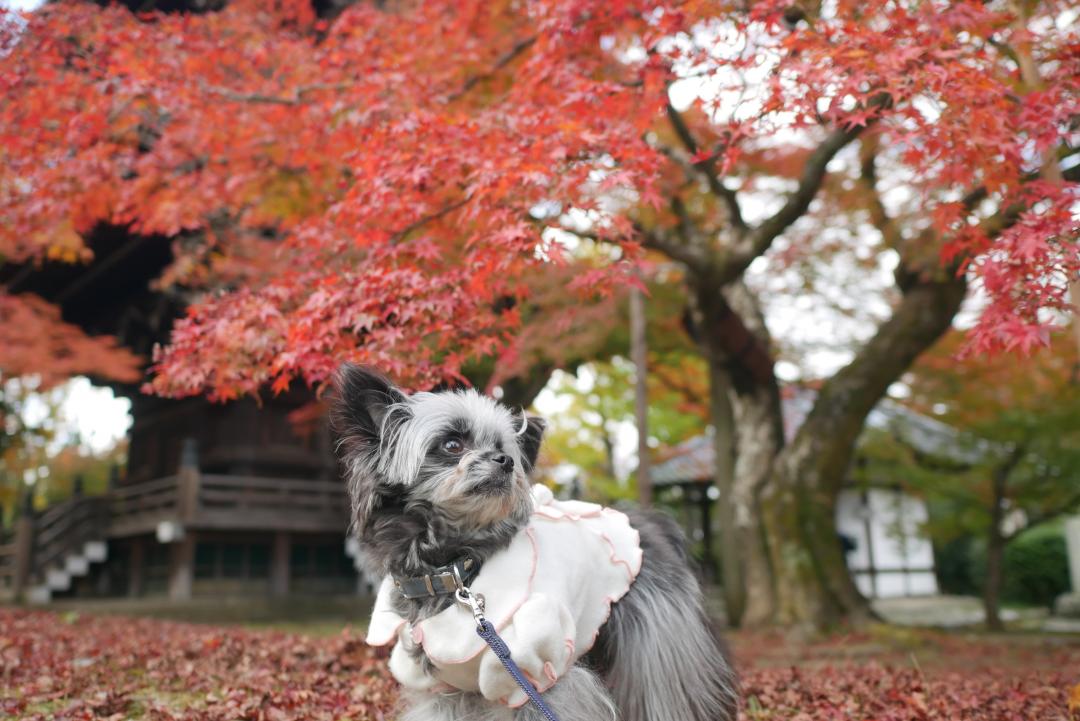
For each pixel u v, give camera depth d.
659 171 5.72
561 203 5.25
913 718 4.91
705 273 10.52
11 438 17.25
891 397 14.73
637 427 12.03
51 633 8.60
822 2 5.67
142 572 15.83
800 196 9.55
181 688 5.65
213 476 15.46
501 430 3.32
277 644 7.41
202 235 11.27
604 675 3.54
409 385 5.12
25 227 7.12
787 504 11.76
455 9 7.91
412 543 3.20
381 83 6.35
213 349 5.31
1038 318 4.32
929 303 11.38
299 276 5.57
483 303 5.47
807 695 5.69
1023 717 4.93
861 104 5.62
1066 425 12.91
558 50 6.25
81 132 6.79
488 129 5.47
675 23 5.52
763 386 12.84
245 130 7.19
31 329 13.67
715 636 3.88
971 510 14.82
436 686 3.30
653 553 3.76
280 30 8.92
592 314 11.80
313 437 17.14
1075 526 19.62
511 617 3.04
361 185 5.49
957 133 4.56
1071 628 14.84
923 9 4.84
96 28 7.14
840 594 11.44
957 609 20.27
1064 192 4.24
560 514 3.55
